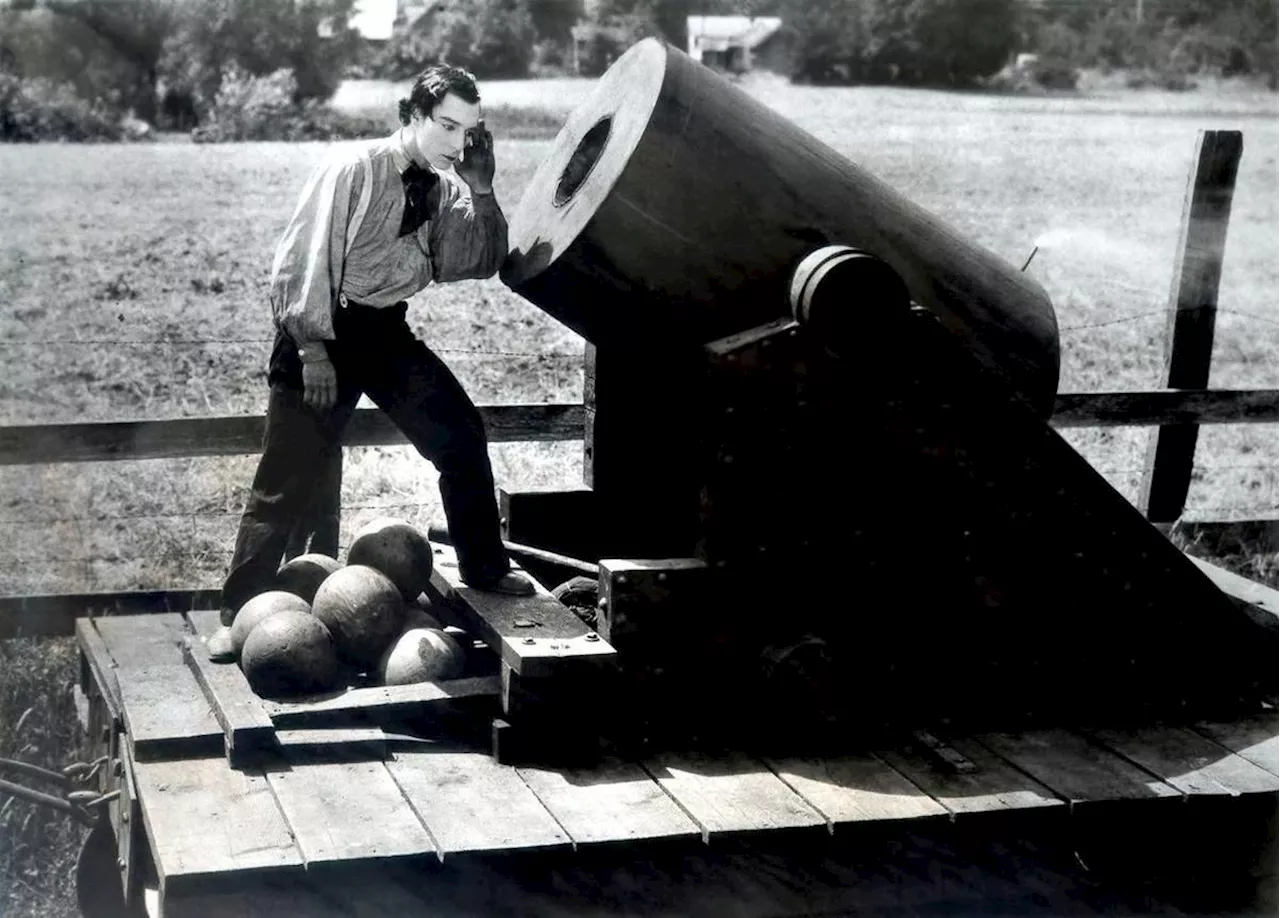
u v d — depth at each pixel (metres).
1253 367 11.36
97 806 3.79
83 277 11.59
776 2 16.11
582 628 3.79
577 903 3.23
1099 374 10.41
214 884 2.98
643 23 15.72
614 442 4.54
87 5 14.87
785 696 3.79
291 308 3.72
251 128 15.55
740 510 3.78
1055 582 4.01
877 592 3.91
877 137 16.16
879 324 3.70
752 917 3.34
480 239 3.92
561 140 4.34
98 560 6.37
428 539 4.65
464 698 3.71
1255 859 3.67
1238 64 17.03
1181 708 4.19
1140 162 16.20
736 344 3.68
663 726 3.81
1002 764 3.77
